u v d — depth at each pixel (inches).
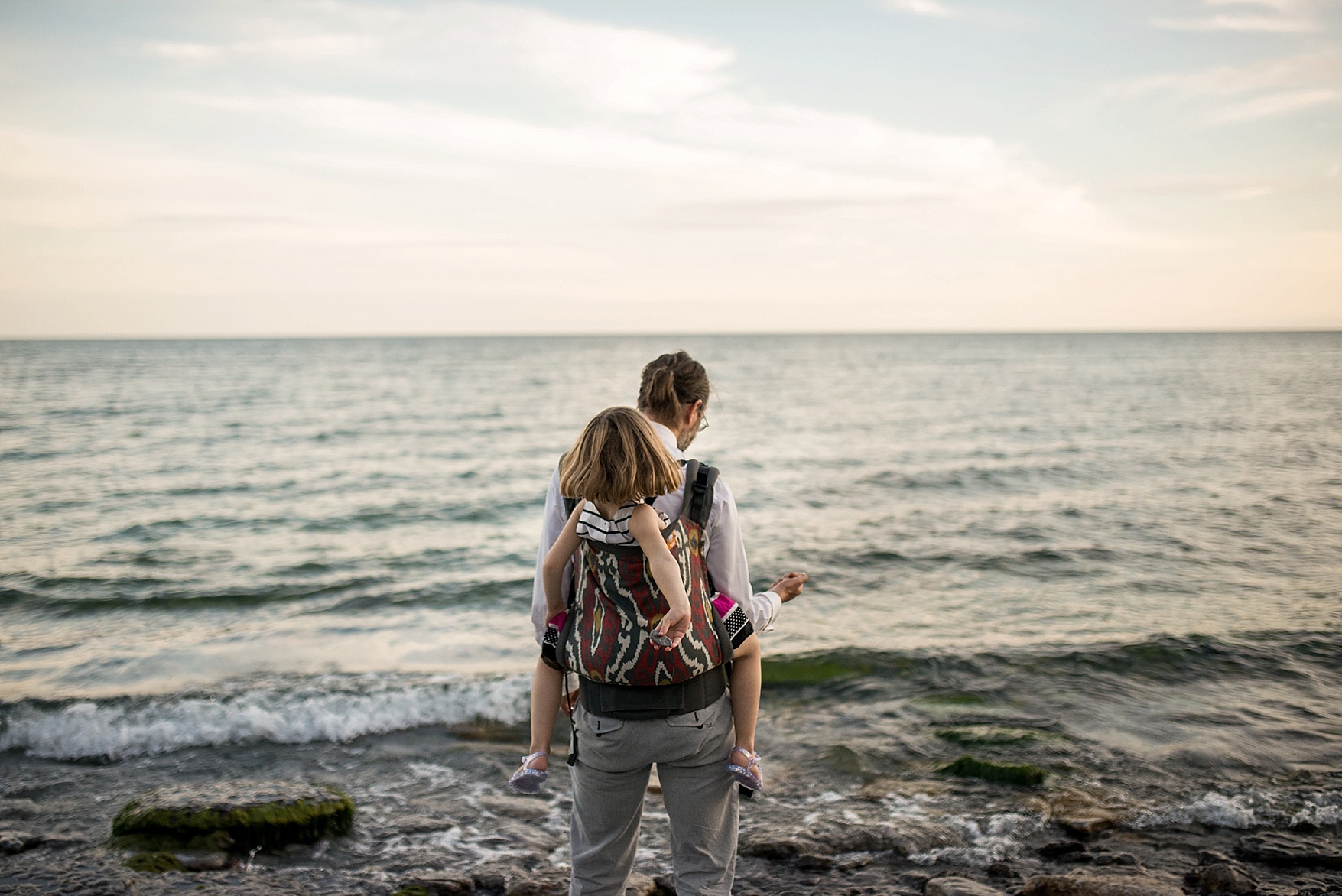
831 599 328.2
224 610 320.5
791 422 1206.9
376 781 168.9
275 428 1144.2
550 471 780.0
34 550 442.3
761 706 213.0
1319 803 150.9
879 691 221.6
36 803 155.3
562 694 90.0
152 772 171.8
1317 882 125.0
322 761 178.5
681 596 74.9
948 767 170.9
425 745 186.9
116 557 425.7
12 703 203.0
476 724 197.6
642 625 75.7
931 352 4665.4
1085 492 591.5
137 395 1689.2
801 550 417.4
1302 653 242.4
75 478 705.6
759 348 5772.6
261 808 139.8
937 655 245.4
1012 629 278.8
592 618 78.0
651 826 150.0
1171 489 588.7
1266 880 126.0
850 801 157.6
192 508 580.1
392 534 502.6
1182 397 1563.7
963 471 714.8
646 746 77.5
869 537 450.6
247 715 196.5
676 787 81.8
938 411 1362.0
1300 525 453.4
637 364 3341.5
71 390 1814.7
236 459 838.5
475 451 933.8
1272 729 188.9
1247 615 287.0
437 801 159.3
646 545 75.2
